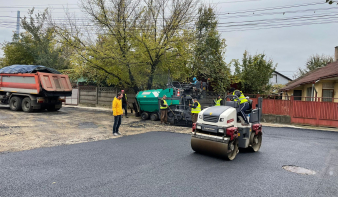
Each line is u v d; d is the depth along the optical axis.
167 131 10.55
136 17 14.59
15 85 14.97
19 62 25.27
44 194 3.80
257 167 5.73
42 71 15.28
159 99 12.97
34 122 11.04
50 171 4.89
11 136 8.02
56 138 8.12
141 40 13.81
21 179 4.40
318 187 4.55
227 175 5.07
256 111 7.97
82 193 3.88
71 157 5.97
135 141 8.23
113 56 14.04
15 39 25.45
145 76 15.69
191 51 15.27
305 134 10.91
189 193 4.04
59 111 16.23
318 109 13.48
